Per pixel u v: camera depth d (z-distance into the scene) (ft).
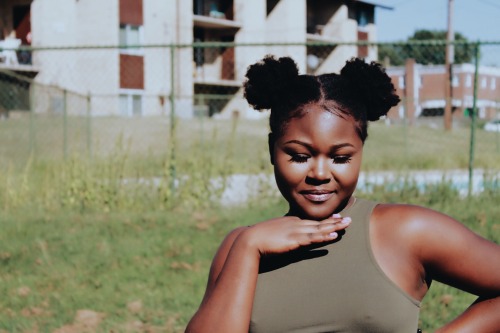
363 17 145.79
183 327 14.20
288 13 127.24
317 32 138.92
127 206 29.30
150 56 99.35
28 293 16.67
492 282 4.52
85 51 94.79
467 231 4.58
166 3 102.37
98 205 29.43
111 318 14.76
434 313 14.64
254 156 53.31
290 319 4.46
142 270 18.67
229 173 32.48
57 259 19.97
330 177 4.47
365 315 4.39
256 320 4.50
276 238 4.44
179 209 29.01
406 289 4.48
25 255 20.52
